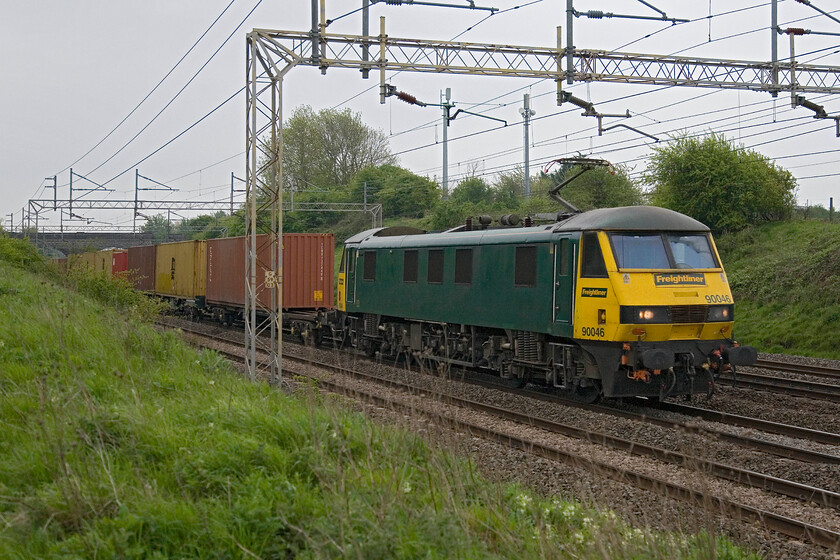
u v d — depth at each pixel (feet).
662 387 43.16
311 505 20.51
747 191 112.06
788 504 27.48
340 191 207.72
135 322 50.26
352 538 17.51
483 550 18.43
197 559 17.70
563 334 46.88
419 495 22.63
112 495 19.85
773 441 36.76
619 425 40.09
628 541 20.20
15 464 22.47
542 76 58.44
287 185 225.76
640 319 42.70
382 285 69.21
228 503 20.10
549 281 48.24
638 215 45.39
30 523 18.69
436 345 63.31
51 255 228.63
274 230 51.21
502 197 184.24
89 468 21.49
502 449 34.47
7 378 32.65
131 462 22.90
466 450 28.04
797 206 116.47
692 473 28.81
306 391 36.99
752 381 56.70
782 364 65.21
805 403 47.60
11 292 59.98
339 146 232.73
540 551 19.06
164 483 22.08
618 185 138.51
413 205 186.91
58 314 45.37
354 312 75.25
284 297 86.02
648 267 44.24
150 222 244.22
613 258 43.93
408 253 65.21
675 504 26.81
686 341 44.19
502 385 55.83
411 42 55.36
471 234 57.36
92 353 39.01
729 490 28.99
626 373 44.11
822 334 77.66
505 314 52.54
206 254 105.81
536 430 39.93
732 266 103.45
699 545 19.83
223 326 105.81
